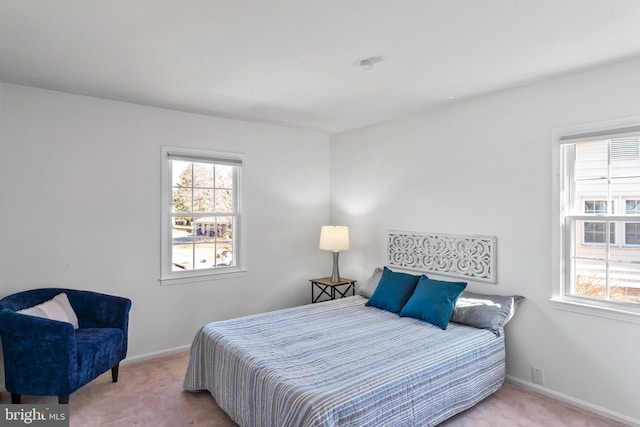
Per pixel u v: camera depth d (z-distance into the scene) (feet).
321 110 11.99
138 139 11.39
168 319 11.97
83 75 8.91
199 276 12.55
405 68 8.45
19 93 9.62
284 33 6.79
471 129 10.87
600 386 8.42
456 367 8.00
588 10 5.95
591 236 8.83
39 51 7.55
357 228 14.66
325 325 9.74
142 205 11.46
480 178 10.66
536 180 9.48
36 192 9.87
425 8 5.91
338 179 15.49
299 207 14.99
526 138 9.66
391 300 11.05
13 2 5.71
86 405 8.75
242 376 7.62
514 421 8.10
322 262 15.66
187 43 7.20
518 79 9.17
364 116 12.68
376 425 6.48
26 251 9.75
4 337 8.12
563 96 9.00
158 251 11.76
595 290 8.80
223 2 5.73
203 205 12.92
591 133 8.51
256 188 13.84
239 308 13.47
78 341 8.70
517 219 9.86
